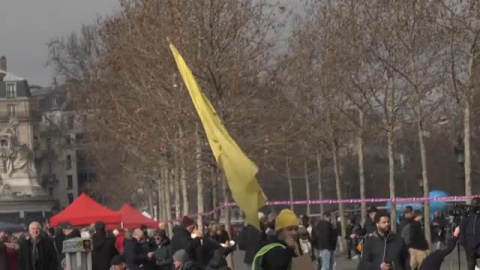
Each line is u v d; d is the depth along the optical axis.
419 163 131.75
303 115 69.62
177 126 56.44
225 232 44.81
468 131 51.94
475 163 104.12
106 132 84.62
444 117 62.62
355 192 134.12
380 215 24.39
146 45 54.59
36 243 32.72
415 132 85.81
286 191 125.75
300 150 76.06
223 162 17.95
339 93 68.00
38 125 167.12
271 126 53.25
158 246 34.16
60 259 36.09
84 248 28.36
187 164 55.31
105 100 73.62
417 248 34.09
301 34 66.62
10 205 117.81
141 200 115.38
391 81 61.88
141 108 60.12
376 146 136.62
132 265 33.03
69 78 97.94
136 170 84.12
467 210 31.44
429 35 55.94
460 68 53.25
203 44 50.09
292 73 57.06
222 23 50.25
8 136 122.19
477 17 51.38
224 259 30.67
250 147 52.66
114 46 65.44
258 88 51.62
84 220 52.69
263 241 18.72
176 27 50.75
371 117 66.31
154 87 55.25
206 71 49.78
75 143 158.25
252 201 17.75
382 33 58.62
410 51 56.53
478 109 60.50
